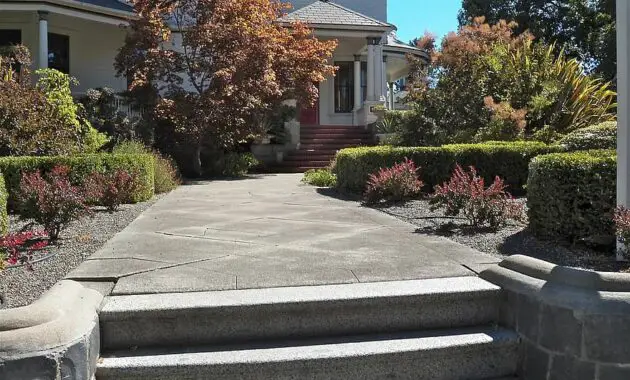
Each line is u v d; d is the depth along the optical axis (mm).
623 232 3861
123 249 4707
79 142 10359
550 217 4875
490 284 3527
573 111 10789
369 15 21562
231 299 3248
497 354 3199
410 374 3072
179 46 15945
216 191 10008
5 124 9031
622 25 4016
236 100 12914
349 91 19766
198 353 2990
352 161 9234
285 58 14492
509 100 11117
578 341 2891
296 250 4676
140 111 13930
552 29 27266
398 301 3328
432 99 11812
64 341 2545
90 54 16531
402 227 5871
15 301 3262
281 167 15367
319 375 2961
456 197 5734
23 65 10875
